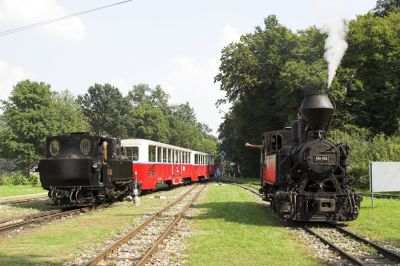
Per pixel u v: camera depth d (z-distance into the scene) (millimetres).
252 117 55031
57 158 19250
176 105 146625
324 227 13875
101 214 17406
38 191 32125
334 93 38500
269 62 49562
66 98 72625
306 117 14297
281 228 13602
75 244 11055
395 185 19172
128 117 102062
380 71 40750
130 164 24328
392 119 41406
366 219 15250
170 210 18609
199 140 143000
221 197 25266
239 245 10695
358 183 29156
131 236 11969
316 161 13945
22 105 55938
